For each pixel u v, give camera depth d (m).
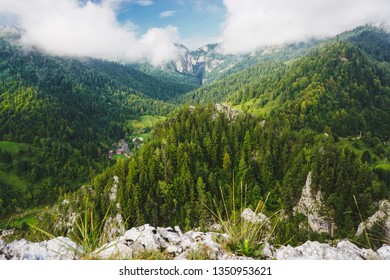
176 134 121.06
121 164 101.88
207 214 80.88
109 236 7.55
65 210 91.94
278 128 129.88
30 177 163.50
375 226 41.97
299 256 7.89
